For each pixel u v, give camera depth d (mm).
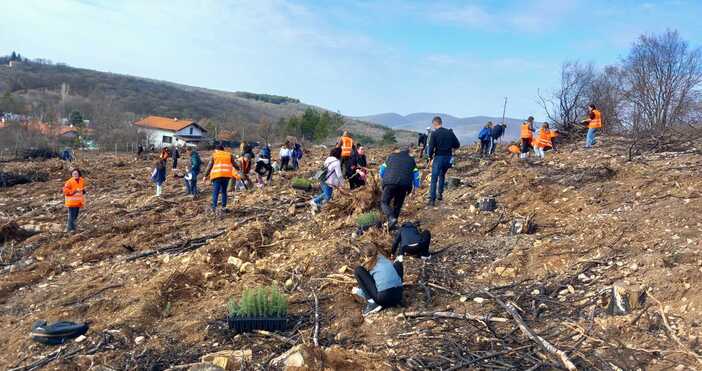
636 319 4918
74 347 5871
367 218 8547
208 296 7137
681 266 5539
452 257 7434
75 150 45719
